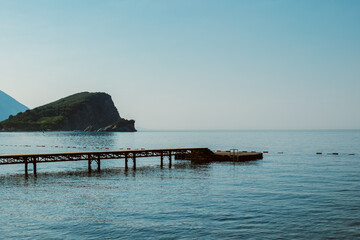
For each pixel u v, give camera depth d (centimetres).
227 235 2498
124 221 2853
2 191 4119
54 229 2659
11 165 6888
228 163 7219
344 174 5434
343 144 16000
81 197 3759
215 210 3158
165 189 4206
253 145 15938
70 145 15675
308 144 16288
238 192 3975
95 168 6444
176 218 2923
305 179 4922
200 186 4403
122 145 16112
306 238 2425
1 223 2811
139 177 5228
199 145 16338
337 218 2875
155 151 6625
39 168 6438
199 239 2427
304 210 3131
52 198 3719
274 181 4759
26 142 18562
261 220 2841
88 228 2680
